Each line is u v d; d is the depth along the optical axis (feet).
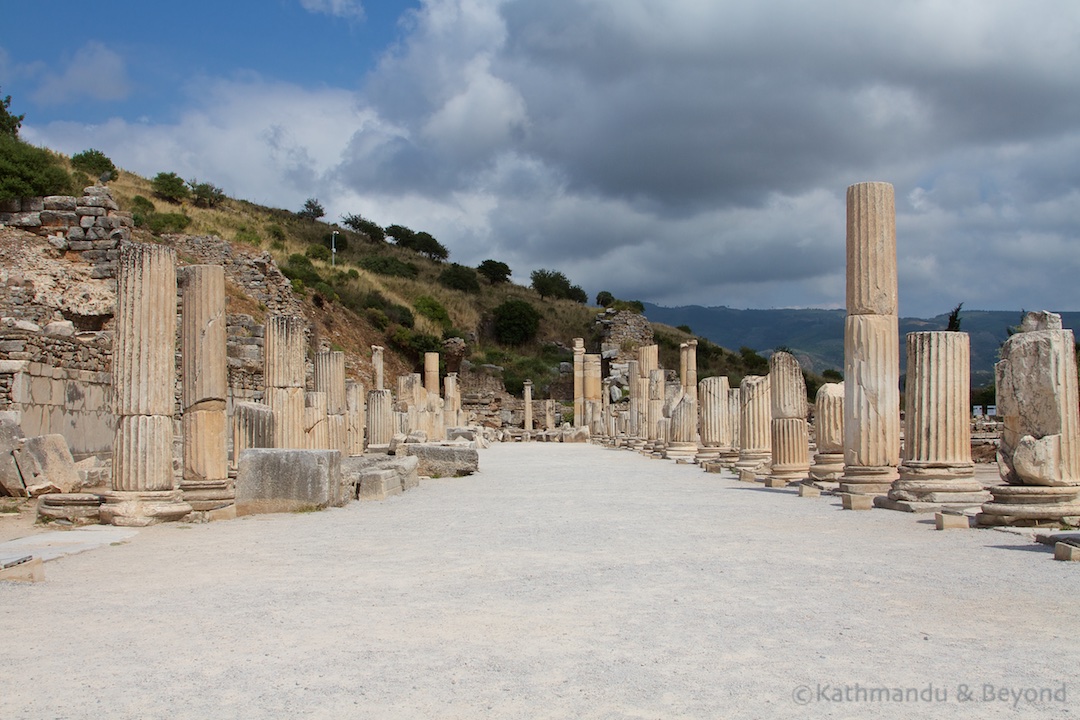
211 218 235.61
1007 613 25.99
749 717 17.57
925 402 53.06
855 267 59.47
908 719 17.37
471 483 81.76
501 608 27.17
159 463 49.55
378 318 244.63
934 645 22.57
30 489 60.49
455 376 205.36
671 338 319.88
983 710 17.88
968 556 35.99
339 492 59.21
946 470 52.65
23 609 27.55
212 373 54.60
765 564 34.47
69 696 19.25
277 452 55.93
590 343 322.75
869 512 53.16
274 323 73.61
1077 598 27.91
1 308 98.84
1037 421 43.50
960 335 53.26
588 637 23.58
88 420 88.33
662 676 20.16
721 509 55.93
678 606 27.17
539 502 61.98
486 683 19.77
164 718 17.87
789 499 62.90
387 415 117.39
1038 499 42.86
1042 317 44.34
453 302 302.45
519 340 309.22
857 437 59.21
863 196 59.16
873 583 30.45
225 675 20.58
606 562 35.42
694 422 124.36
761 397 89.20
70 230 116.47
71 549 39.50
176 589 30.63
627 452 152.25
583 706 18.25
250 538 43.65
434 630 24.52
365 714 17.93
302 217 357.41
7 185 117.08
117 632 24.64
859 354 59.31
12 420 69.72
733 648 22.39
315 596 29.22
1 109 186.39
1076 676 19.97
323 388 98.37
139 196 211.00
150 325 49.52
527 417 234.38
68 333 89.81
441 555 37.81
